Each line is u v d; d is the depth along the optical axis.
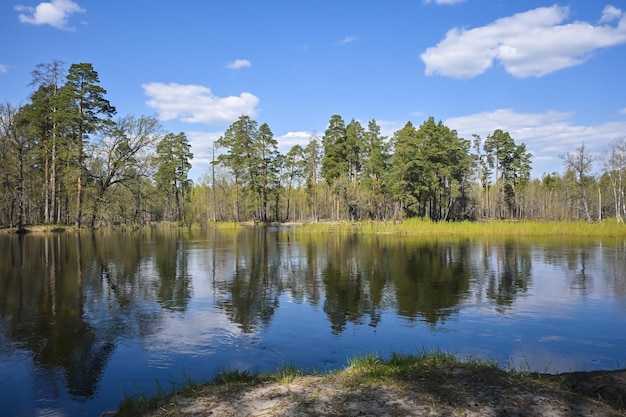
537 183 106.25
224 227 62.16
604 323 10.96
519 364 8.00
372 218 68.44
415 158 56.91
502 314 11.83
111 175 43.16
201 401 5.46
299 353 8.55
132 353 8.51
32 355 8.37
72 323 10.62
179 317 11.29
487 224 46.06
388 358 8.07
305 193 88.88
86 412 6.02
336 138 70.75
